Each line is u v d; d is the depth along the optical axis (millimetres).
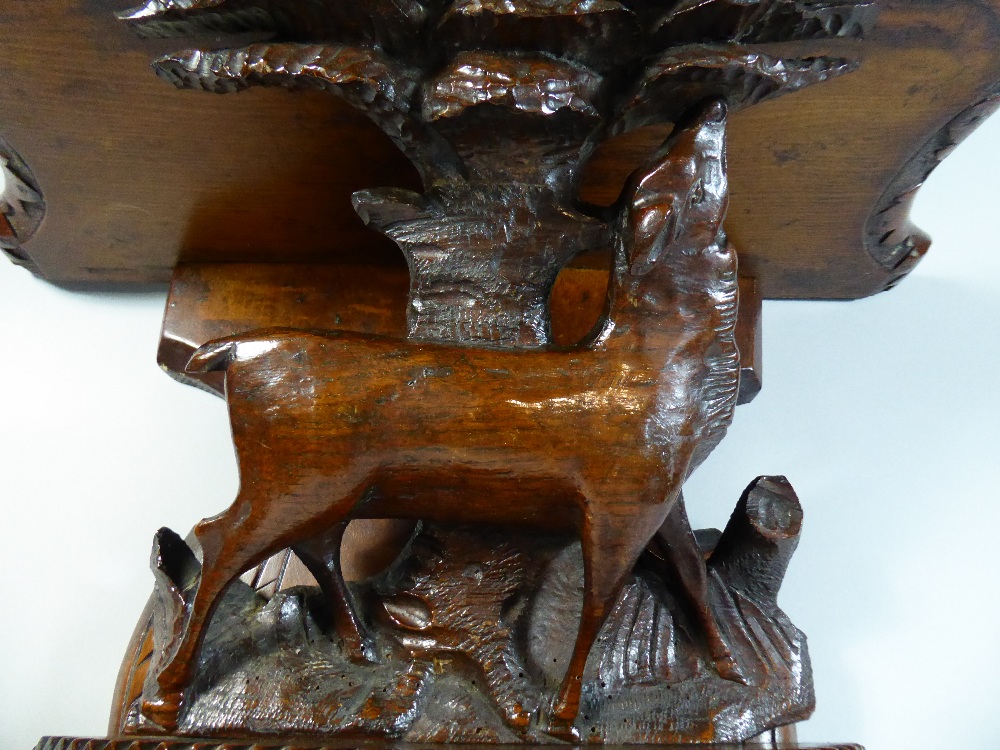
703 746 635
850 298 930
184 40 575
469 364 568
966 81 607
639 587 695
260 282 812
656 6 515
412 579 668
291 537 581
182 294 810
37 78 607
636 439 565
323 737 623
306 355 562
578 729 629
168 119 645
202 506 926
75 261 833
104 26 567
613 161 665
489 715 636
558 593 683
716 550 732
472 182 575
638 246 546
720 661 667
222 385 792
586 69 532
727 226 770
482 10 499
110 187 720
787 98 623
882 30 568
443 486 585
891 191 722
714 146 554
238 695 632
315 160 681
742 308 836
